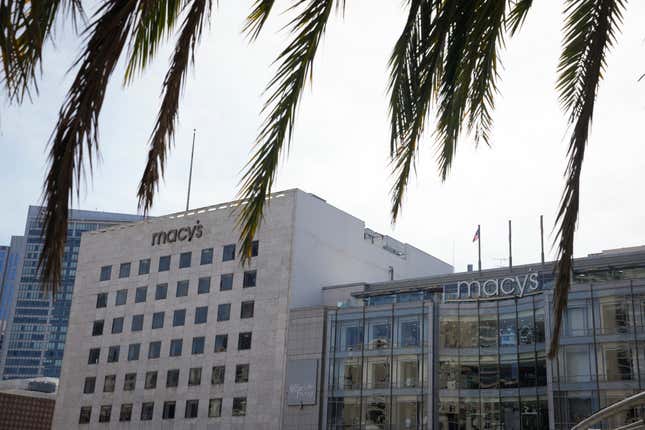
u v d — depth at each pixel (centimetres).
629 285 7294
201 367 9419
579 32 1070
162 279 10156
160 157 673
